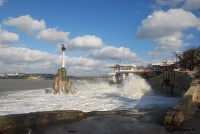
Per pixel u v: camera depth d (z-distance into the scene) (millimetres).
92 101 29062
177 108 12586
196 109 14883
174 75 44531
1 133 10133
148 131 10695
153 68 99812
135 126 11633
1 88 70000
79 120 12859
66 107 23922
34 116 11656
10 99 34375
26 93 46969
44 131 10539
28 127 11148
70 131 10617
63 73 47031
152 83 62062
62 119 12727
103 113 14828
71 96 38844
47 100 32562
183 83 37625
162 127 11391
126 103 26047
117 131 10695
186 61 69625
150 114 14805
